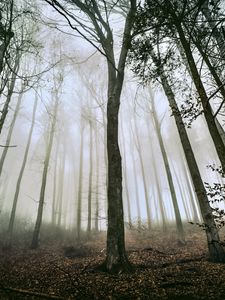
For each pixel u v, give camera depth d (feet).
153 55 17.72
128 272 19.33
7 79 20.03
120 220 21.43
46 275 21.84
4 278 21.17
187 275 18.42
